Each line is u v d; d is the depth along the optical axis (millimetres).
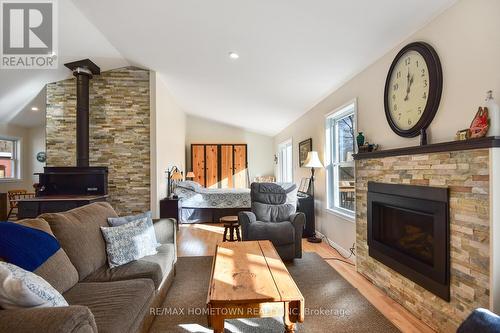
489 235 1466
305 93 4160
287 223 3330
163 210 4793
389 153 2311
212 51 3324
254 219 3480
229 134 8547
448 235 1742
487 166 1477
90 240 2018
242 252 2264
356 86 3133
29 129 6652
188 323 1942
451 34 1831
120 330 1293
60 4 2689
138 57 4012
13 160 6359
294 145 5965
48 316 944
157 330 1851
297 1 2094
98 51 3840
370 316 2037
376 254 2498
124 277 1884
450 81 1842
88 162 4207
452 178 1721
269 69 3508
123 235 2193
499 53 1524
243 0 2217
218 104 6078
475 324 1142
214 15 2521
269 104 5195
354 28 2307
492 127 1479
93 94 4516
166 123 5234
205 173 8086
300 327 1894
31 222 1717
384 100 2502
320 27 2385
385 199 2373
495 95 1545
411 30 2193
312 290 2469
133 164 4555
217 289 1581
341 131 3879
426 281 1908
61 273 1594
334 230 3768
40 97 4887
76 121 4219
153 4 2541
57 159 4477
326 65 3098
